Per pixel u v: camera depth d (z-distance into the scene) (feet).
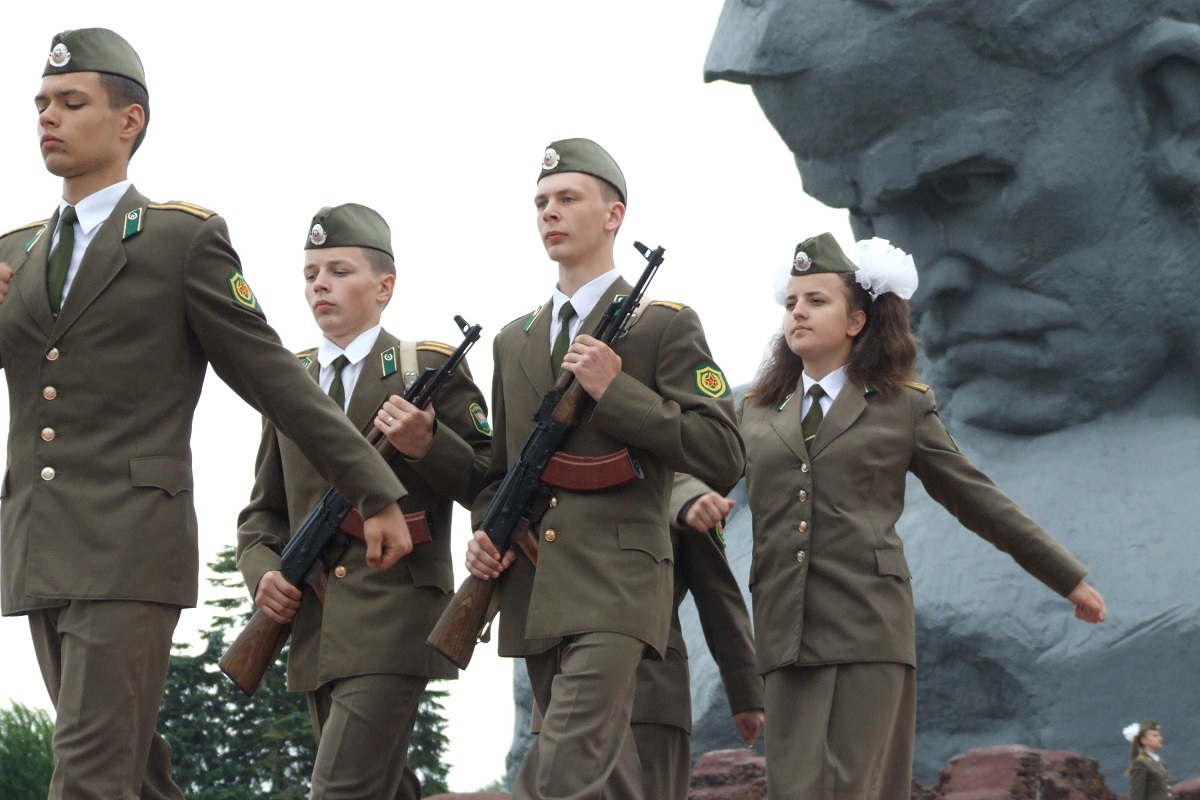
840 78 59.98
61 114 19.89
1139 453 61.57
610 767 22.49
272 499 27.73
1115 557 58.08
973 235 61.82
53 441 19.57
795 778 25.02
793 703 25.58
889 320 26.73
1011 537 26.30
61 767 19.04
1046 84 60.23
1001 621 56.44
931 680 57.93
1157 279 61.46
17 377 19.90
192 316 19.92
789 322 26.84
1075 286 61.41
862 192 62.69
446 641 23.76
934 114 60.13
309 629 26.55
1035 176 60.29
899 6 59.00
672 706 27.07
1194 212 61.36
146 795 20.90
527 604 23.75
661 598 23.34
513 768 61.93
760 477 26.58
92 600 19.15
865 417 26.27
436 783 89.97
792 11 60.85
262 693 84.43
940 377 66.69
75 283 19.67
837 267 26.81
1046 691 55.57
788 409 26.94
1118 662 55.52
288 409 20.04
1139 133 61.00
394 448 26.32
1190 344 62.54
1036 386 63.57
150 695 19.51
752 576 26.48
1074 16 59.41
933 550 59.62
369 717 25.75
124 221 19.94
